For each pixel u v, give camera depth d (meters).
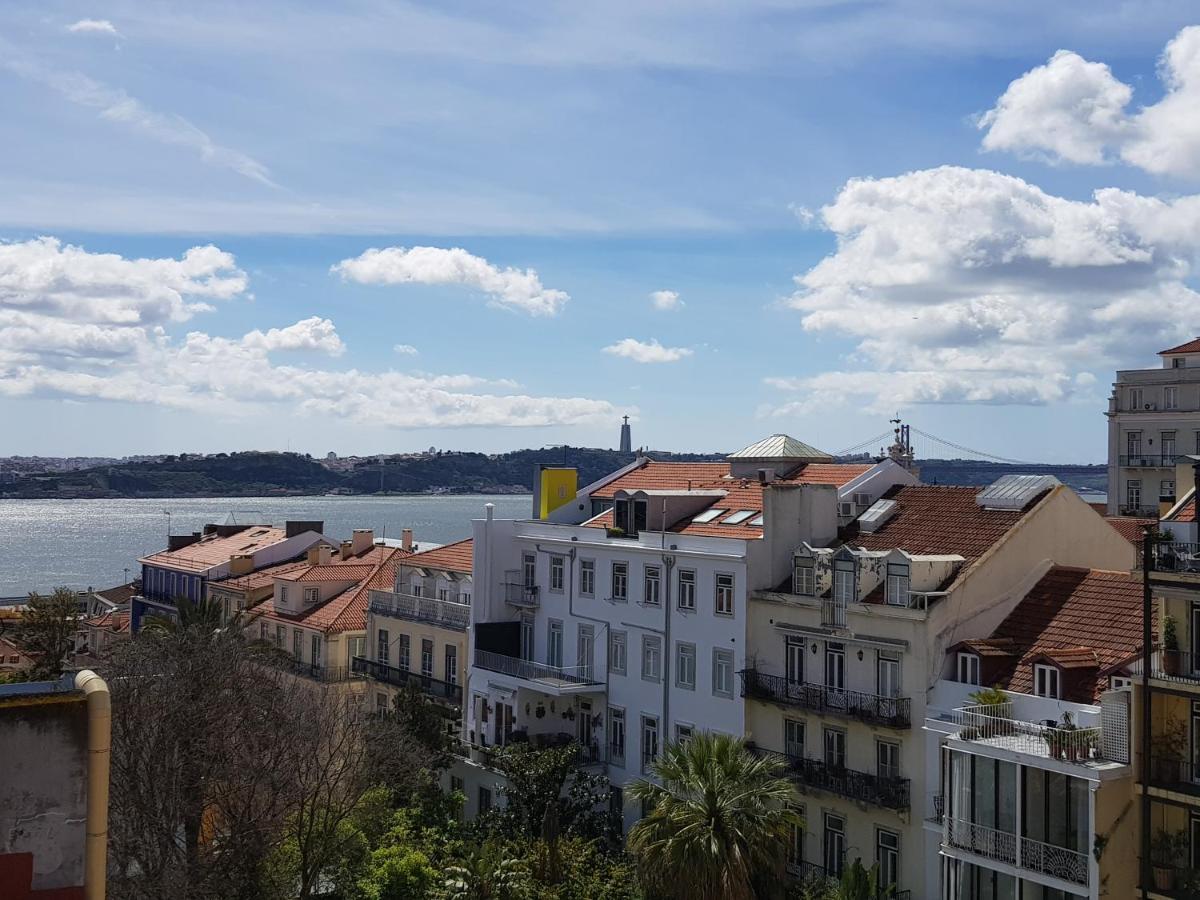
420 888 44.25
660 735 49.03
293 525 88.75
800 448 55.22
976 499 44.47
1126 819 31.23
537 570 57.09
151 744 42.22
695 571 47.81
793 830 42.56
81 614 103.12
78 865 15.24
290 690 49.09
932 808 37.50
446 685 59.50
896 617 39.38
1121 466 90.88
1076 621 38.03
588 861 45.12
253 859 42.47
